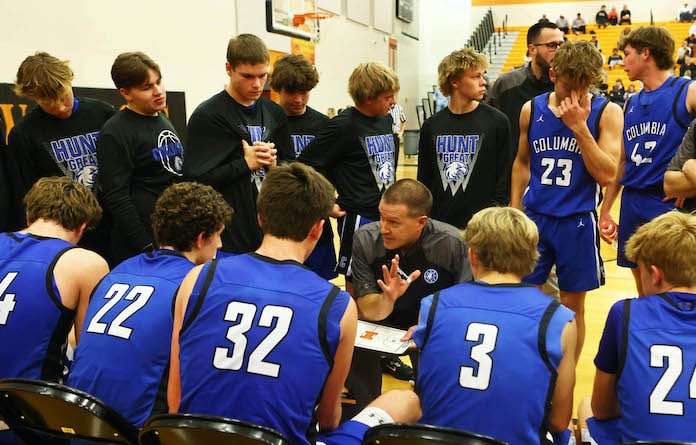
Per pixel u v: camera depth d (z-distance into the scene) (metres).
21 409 1.55
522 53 21.03
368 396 2.36
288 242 1.58
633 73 2.99
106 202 2.66
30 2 4.45
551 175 2.72
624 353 1.51
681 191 2.53
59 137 2.84
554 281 3.05
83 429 1.54
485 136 2.94
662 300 1.53
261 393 1.39
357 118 3.03
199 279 1.51
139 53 2.70
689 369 1.43
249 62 2.69
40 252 1.86
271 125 2.96
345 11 12.29
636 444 1.23
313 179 1.58
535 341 1.49
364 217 3.08
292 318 1.43
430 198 2.19
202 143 2.76
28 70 2.64
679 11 20.67
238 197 2.80
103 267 1.94
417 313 2.36
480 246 1.66
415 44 17.78
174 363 1.56
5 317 1.76
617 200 8.87
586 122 2.61
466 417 1.49
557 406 1.57
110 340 1.67
